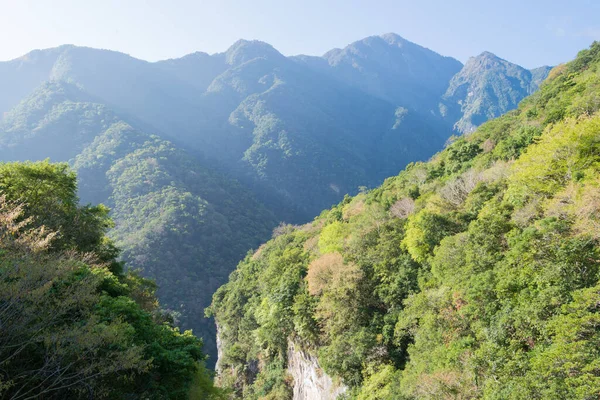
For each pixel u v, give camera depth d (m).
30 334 11.58
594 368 11.74
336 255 34.56
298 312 34.19
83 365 12.04
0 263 11.79
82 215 28.58
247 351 54.12
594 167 20.66
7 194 21.36
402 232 33.81
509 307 16.80
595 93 32.16
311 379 35.22
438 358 18.92
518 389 13.22
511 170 28.22
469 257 21.17
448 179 39.38
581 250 15.77
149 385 15.00
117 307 17.25
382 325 27.52
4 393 10.50
